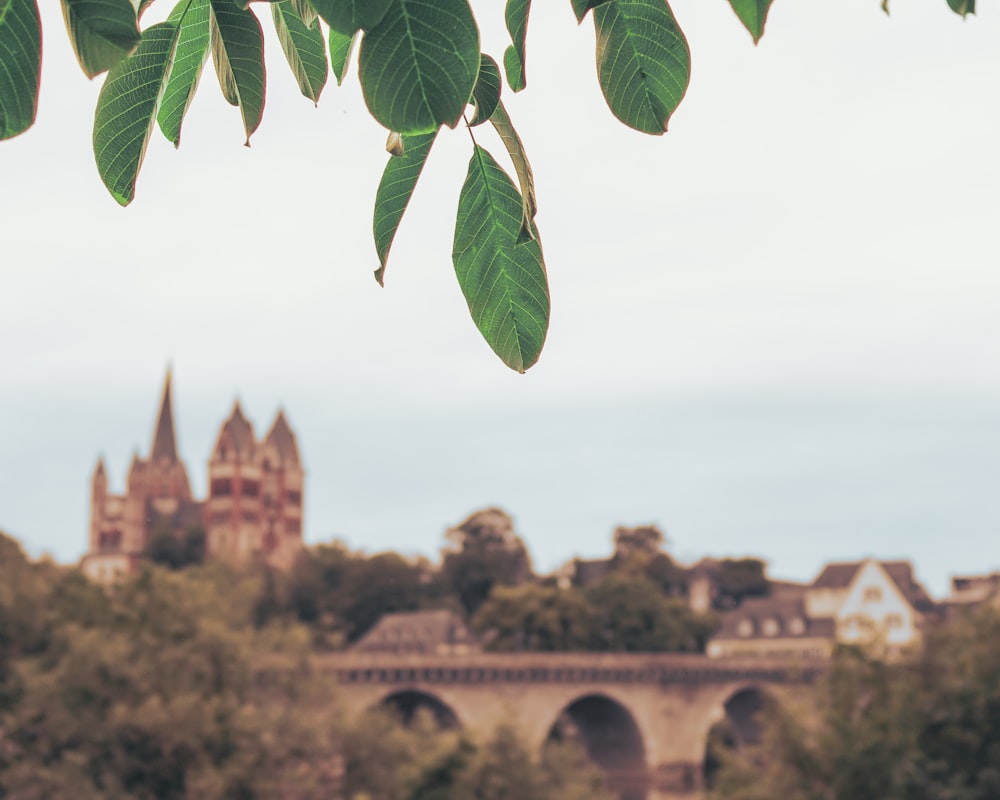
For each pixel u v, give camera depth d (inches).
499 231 106.2
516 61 102.7
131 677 2082.9
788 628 5935.0
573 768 2329.0
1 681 2313.0
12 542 2812.5
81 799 1882.4
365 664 4040.4
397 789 2169.0
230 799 1953.7
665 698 4421.8
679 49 101.7
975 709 1579.7
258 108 108.8
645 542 7637.8
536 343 109.6
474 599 7244.1
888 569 6018.7
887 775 1560.0
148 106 105.0
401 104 90.7
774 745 1690.5
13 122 86.8
